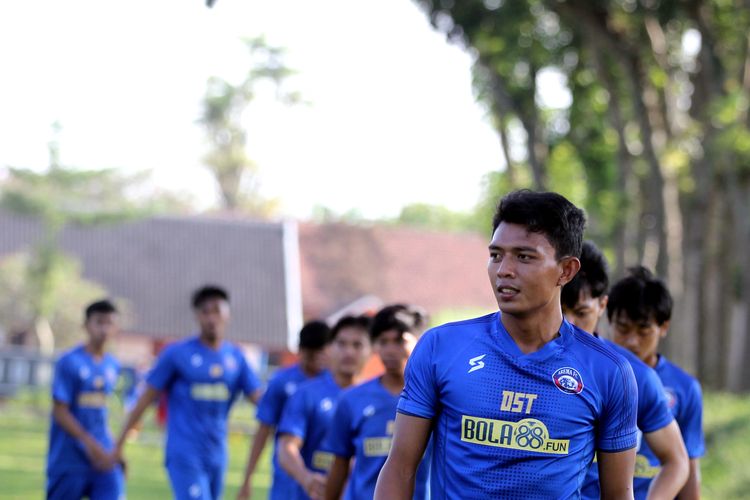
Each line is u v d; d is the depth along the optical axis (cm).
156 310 13888
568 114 8456
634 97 7131
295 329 13950
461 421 1119
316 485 2200
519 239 1093
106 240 14525
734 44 7100
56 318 12425
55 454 2991
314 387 2347
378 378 1922
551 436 1105
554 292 1113
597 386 1123
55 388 2984
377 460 1878
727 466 4769
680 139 7231
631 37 7056
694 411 1733
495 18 7500
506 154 9219
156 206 13788
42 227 14500
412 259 16075
